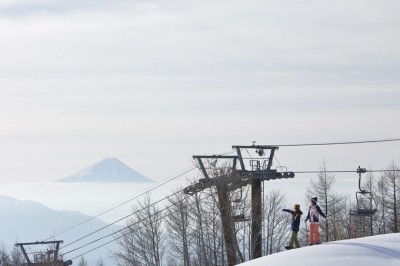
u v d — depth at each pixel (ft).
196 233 285.64
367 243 57.16
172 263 318.45
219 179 211.00
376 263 51.78
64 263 302.86
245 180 209.26
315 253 55.26
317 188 387.55
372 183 422.00
